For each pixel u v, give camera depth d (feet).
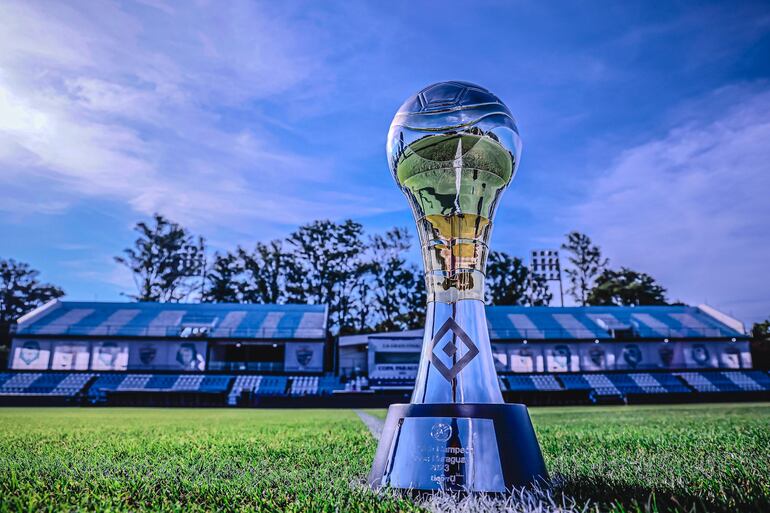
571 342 136.67
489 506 6.18
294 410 83.41
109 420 39.22
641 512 5.83
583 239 215.92
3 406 104.37
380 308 196.44
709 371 134.82
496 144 8.39
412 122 8.52
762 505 6.08
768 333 170.30
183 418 44.80
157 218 194.59
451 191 8.37
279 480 8.16
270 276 197.26
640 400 117.60
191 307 151.23
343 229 198.39
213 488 7.52
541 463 7.19
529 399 127.03
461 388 7.63
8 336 167.53
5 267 190.60
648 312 156.35
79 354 125.29
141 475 8.55
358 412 70.18
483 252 8.46
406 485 7.02
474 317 8.09
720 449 12.37
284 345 132.87
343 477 8.36
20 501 6.48
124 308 146.20
